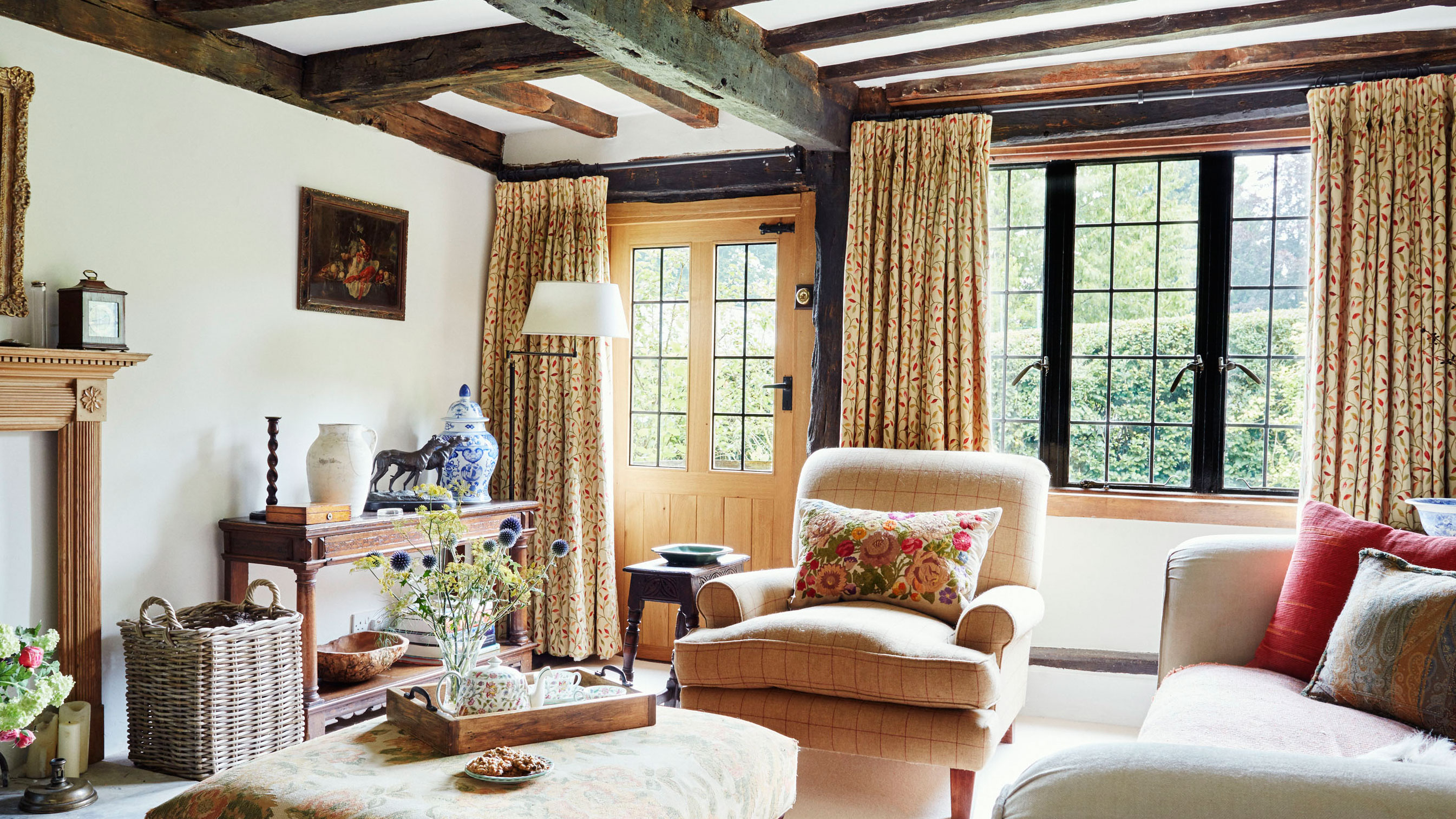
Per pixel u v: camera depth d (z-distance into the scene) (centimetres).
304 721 337
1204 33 332
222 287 357
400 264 432
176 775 307
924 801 309
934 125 400
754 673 297
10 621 298
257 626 315
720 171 454
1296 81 361
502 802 183
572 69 353
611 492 464
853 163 411
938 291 396
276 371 378
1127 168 398
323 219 395
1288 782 103
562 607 461
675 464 473
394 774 198
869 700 288
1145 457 397
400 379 437
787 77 370
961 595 320
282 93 378
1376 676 234
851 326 409
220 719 304
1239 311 385
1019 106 400
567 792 190
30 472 302
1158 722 232
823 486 375
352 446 362
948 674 273
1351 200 348
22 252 292
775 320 452
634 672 445
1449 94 339
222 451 358
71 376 300
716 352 463
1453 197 337
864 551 331
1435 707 221
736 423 460
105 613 322
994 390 417
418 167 443
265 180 372
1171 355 393
